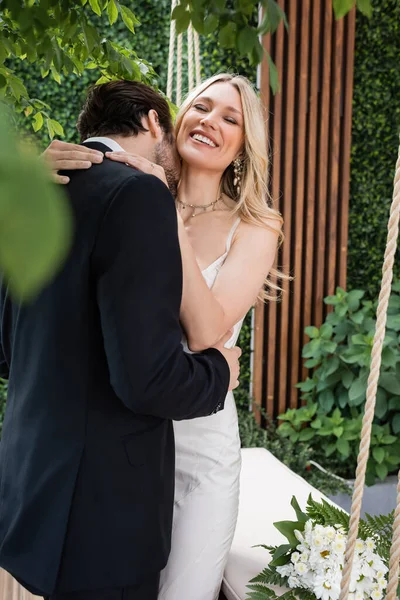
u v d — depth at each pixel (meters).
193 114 1.84
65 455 1.25
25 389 1.33
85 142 1.41
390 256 1.22
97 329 1.25
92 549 1.26
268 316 4.41
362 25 4.46
